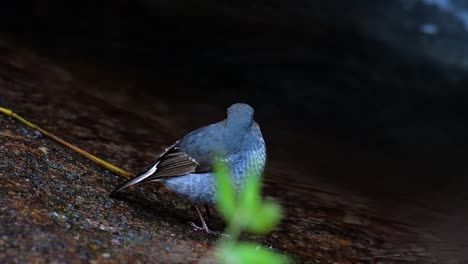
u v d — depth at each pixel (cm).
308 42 1911
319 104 1642
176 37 1875
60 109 1256
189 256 737
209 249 776
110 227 771
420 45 1970
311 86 1711
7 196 768
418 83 1791
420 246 984
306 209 1058
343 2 2138
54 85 1419
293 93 1673
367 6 2133
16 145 943
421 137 1538
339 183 1241
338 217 1051
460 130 1590
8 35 1736
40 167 893
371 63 1855
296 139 1454
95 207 822
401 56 1911
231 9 2041
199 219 915
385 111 1645
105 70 1641
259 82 1703
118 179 960
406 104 1683
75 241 704
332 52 1877
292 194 1118
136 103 1457
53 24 1856
